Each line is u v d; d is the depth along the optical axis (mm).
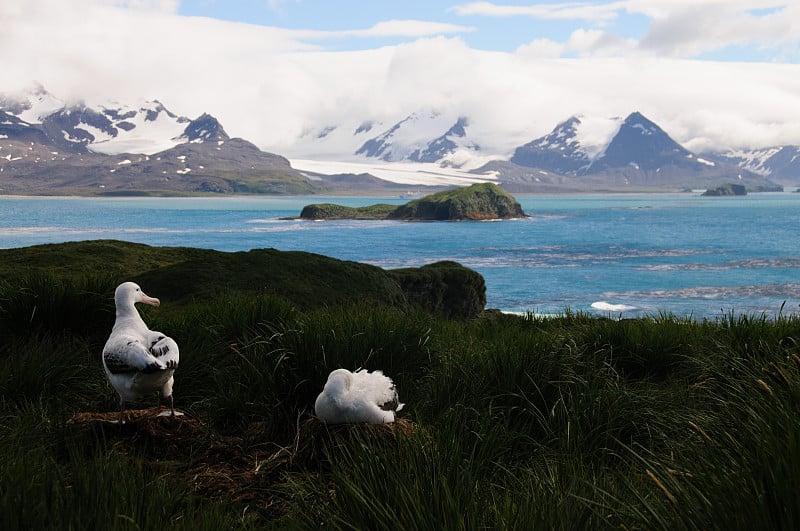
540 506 3922
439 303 23969
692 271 75000
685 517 3404
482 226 175750
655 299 54969
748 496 3357
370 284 18844
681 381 8328
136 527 3787
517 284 65938
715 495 3551
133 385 6012
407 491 3854
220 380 7531
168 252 19734
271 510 5074
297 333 7273
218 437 6547
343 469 4621
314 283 17484
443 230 160125
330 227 174250
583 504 4016
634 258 90812
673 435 6344
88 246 19078
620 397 6746
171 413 6457
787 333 9000
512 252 103062
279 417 6613
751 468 3646
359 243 123250
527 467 5535
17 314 8719
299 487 4953
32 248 18766
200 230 159125
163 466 5762
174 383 7535
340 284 17953
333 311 9094
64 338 8625
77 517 3836
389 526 3719
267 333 8266
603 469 5391
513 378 6812
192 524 4098
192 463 5930
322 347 6922
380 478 4328
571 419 6223
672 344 9055
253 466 5887
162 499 4434
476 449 5539
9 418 6555
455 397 6727
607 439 6027
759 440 3932
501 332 10516
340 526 3922
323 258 19172
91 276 9688
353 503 4004
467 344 8547
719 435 4879
